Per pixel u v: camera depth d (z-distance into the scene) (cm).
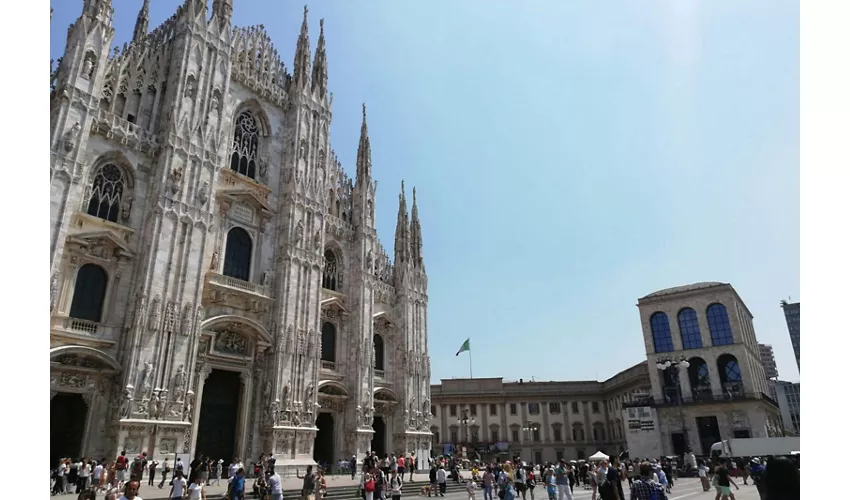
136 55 4362
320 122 5734
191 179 4272
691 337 8788
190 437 3888
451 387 11344
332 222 5872
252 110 5291
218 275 4391
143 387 3619
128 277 3884
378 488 3155
